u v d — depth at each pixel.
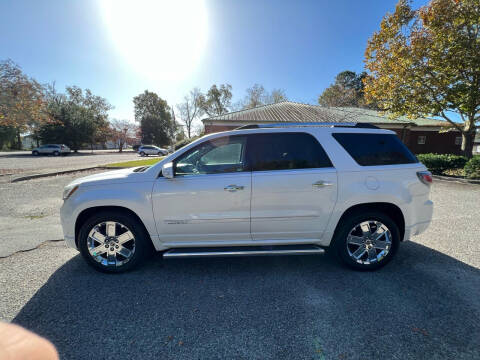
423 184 3.00
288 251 2.86
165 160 2.95
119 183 2.86
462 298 2.42
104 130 49.47
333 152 2.93
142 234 2.92
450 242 3.80
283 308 2.30
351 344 1.87
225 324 2.09
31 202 6.61
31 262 3.21
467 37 10.32
